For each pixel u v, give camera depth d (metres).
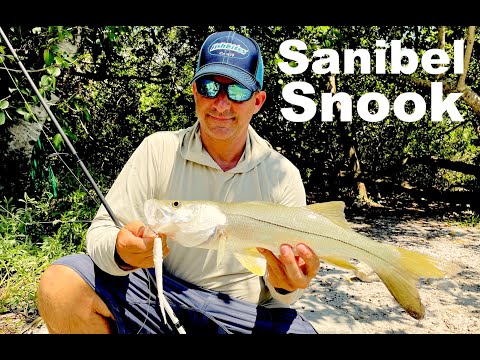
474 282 2.04
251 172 0.95
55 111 2.35
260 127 4.13
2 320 1.34
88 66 3.54
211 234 0.81
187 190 0.93
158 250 0.73
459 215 3.64
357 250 0.86
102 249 0.81
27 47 2.23
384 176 4.61
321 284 1.93
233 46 0.89
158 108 4.19
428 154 4.84
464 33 4.03
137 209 0.92
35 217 1.99
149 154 0.93
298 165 4.35
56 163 3.02
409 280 0.83
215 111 0.87
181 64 3.88
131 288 0.91
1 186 2.20
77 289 0.88
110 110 4.21
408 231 3.12
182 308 0.91
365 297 1.80
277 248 0.84
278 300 0.96
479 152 4.91
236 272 0.95
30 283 1.47
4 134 2.20
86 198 2.47
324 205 0.87
